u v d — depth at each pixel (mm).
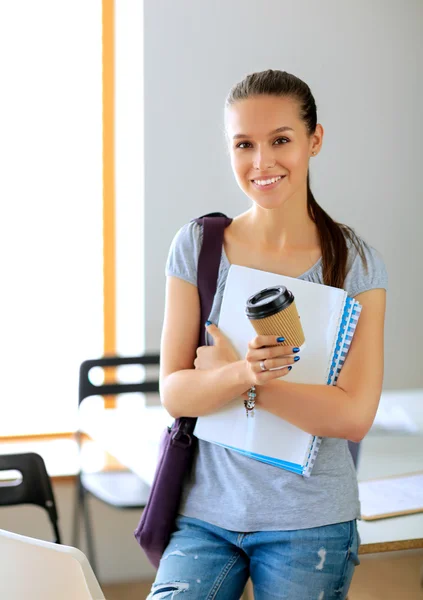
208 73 3426
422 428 2500
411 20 3680
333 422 1310
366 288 1386
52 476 3164
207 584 1341
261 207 1396
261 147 1311
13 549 1081
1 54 3486
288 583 1304
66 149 3602
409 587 3146
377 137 3693
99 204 3668
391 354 3814
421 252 3814
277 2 3482
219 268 1412
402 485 1930
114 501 2662
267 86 1312
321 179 3643
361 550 1578
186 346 1430
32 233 3605
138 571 3324
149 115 3379
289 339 1291
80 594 1076
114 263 3705
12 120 3529
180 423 1399
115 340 3732
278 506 1318
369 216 3721
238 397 1350
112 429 2590
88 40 3570
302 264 1388
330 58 3584
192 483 1407
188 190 3451
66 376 3691
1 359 3627
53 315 3662
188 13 3379
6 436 3643
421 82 3730
